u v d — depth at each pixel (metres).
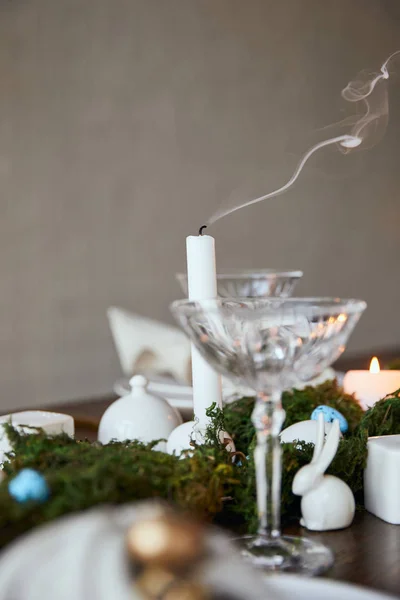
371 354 2.49
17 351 2.72
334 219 3.69
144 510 0.38
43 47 2.74
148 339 1.68
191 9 3.15
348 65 3.71
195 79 3.17
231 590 0.34
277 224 3.45
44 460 0.67
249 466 0.73
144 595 0.33
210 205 3.22
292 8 3.49
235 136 3.29
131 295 3.00
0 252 2.67
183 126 3.13
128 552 0.35
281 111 3.45
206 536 0.37
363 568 0.61
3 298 2.69
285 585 0.48
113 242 2.94
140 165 3.01
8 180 2.67
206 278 0.79
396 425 0.89
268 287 1.12
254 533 0.69
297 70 3.51
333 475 0.77
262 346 0.59
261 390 0.63
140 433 0.90
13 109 2.68
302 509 0.72
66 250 2.83
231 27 3.28
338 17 3.66
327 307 0.59
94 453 0.68
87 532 0.36
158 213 3.06
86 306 2.89
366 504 0.78
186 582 0.34
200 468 0.69
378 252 3.90
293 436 0.82
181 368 1.61
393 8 3.92
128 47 2.97
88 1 2.86
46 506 0.55
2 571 0.36
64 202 2.81
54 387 2.82
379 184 3.89
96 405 1.56
